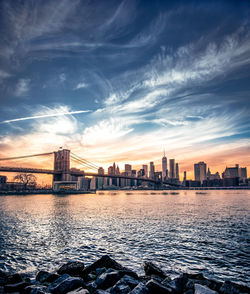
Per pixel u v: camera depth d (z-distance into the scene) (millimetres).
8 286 9703
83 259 15844
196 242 20312
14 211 46781
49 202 79062
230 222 31875
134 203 75312
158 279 10883
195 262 15172
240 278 12594
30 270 13781
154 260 15578
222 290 9531
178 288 9836
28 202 77562
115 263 12305
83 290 9273
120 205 65750
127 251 17625
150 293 9398
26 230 25750
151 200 95312
